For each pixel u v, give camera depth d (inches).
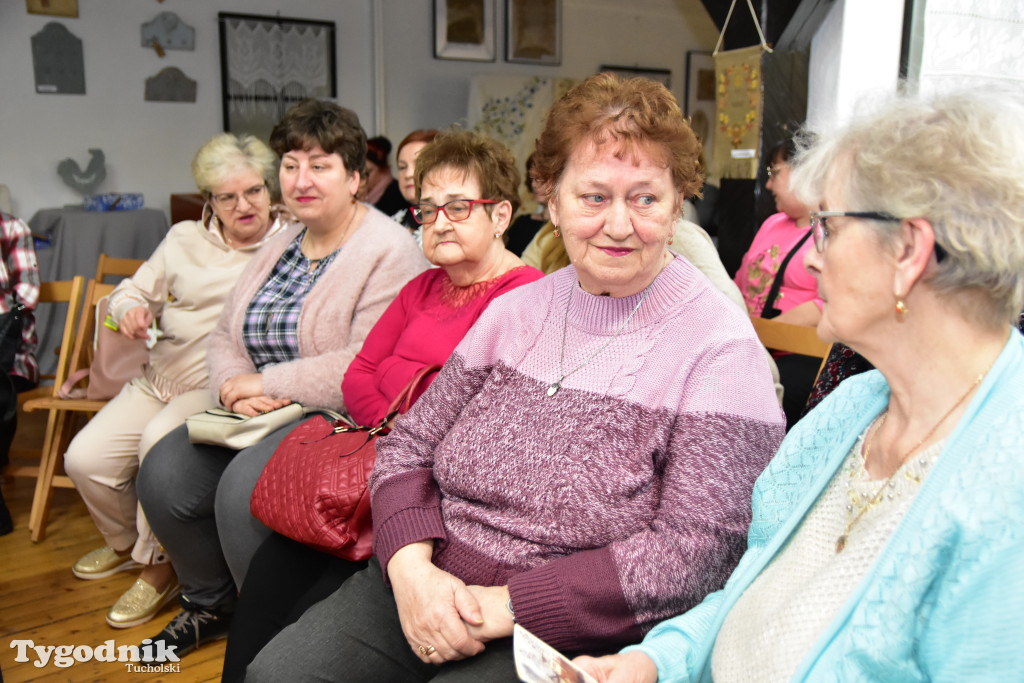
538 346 49.3
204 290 94.2
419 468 52.0
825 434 35.5
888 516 29.1
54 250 179.5
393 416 62.6
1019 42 83.8
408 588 46.1
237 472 70.6
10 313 106.7
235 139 94.0
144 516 81.5
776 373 74.2
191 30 210.2
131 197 196.9
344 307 79.3
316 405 77.9
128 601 85.1
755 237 115.6
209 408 84.8
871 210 28.1
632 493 44.1
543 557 45.1
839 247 29.2
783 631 31.1
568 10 246.7
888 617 27.0
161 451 78.2
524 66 246.5
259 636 63.1
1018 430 25.7
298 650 49.5
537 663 34.3
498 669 43.9
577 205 44.6
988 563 24.6
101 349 101.3
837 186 29.6
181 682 74.5
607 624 41.5
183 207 202.2
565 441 45.2
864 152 28.4
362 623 51.0
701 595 41.6
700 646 37.1
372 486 52.8
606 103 43.3
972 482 25.9
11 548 102.0
